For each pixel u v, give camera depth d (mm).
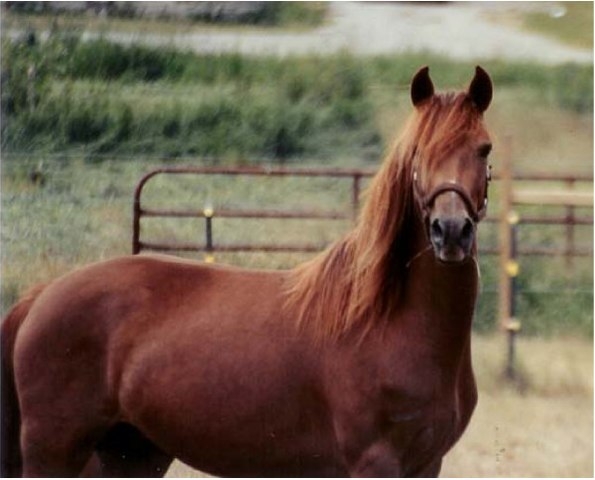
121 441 7512
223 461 6918
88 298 7176
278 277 7066
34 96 20875
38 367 7188
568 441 10953
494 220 13750
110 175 19688
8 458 7512
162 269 7250
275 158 23375
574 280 16719
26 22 21500
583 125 23172
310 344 6695
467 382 6715
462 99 6426
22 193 17578
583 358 13844
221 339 6875
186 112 23016
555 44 25969
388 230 6520
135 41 23453
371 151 23766
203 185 20031
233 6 25812
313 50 25703
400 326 6516
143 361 6988
